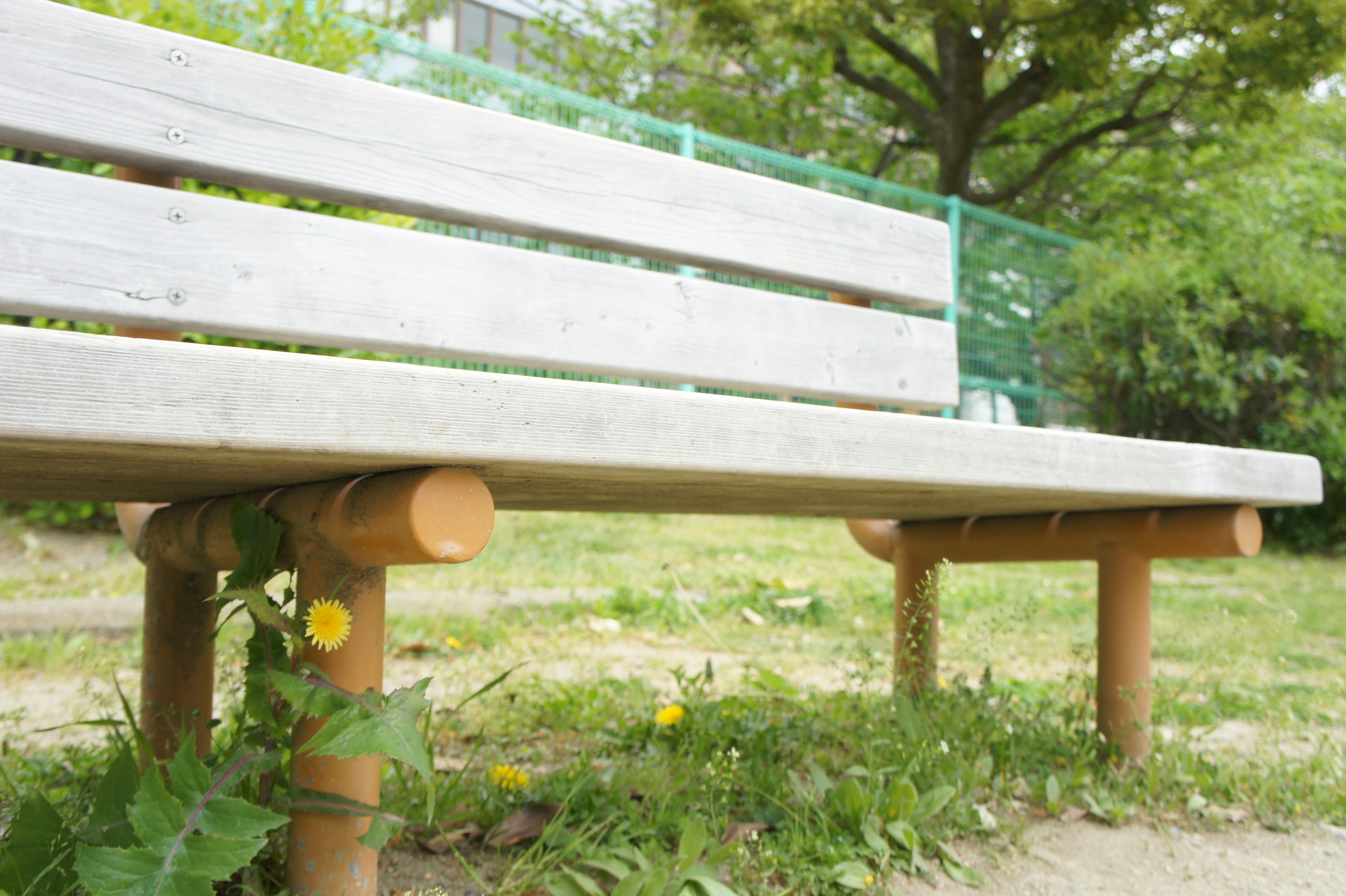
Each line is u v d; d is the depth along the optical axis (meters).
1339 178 12.88
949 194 10.47
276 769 1.19
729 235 2.02
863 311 2.23
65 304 1.39
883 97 11.43
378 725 1.03
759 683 2.32
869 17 9.23
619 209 1.90
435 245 1.76
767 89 12.50
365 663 1.14
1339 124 12.48
